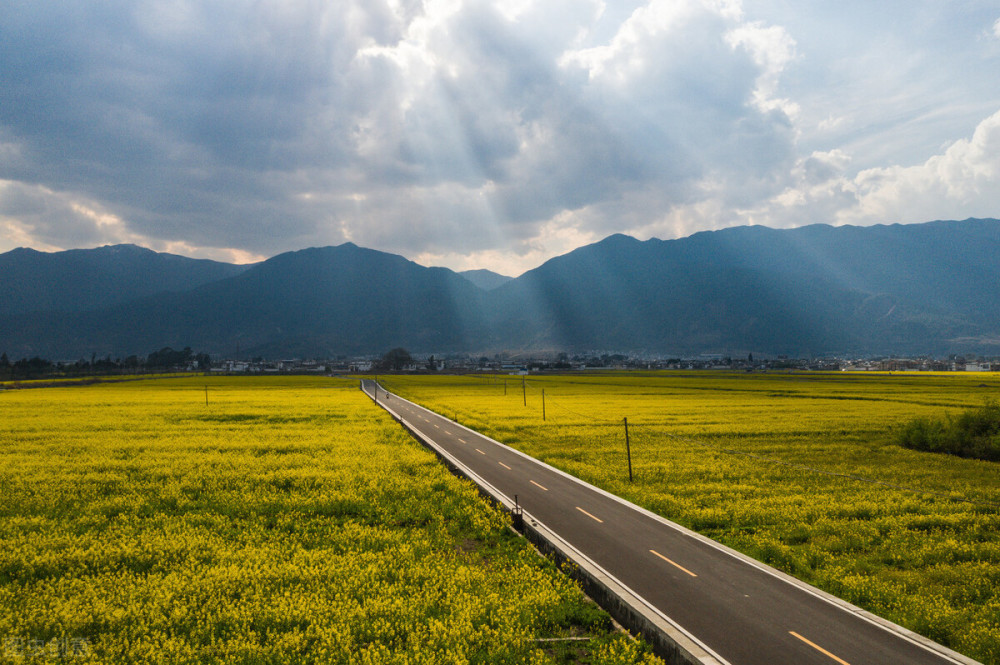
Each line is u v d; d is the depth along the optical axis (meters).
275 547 21.23
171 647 13.77
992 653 13.95
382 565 19.42
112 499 27.86
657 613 15.05
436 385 150.75
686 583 17.09
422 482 31.44
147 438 48.12
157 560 19.78
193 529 23.11
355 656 13.55
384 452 41.19
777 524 24.73
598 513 24.67
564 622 15.66
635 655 13.49
